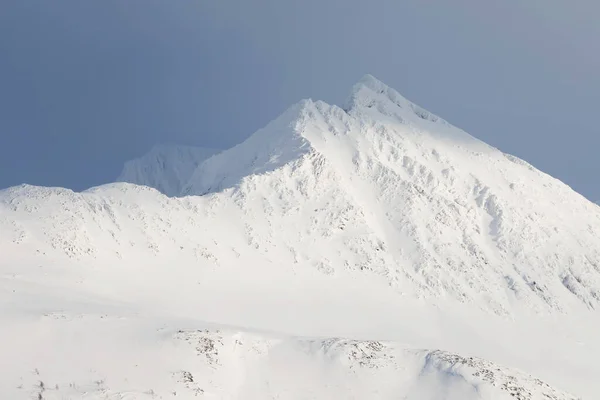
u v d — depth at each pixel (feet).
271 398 347.97
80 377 306.14
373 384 380.58
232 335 411.13
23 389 278.26
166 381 323.78
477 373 388.57
